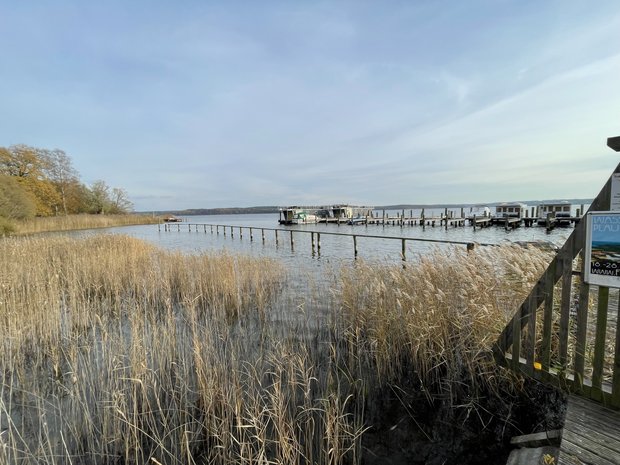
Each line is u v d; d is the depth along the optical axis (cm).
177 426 302
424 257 568
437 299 418
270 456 268
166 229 3834
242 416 287
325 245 1984
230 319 602
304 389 323
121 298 709
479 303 391
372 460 268
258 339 497
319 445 281
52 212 4475
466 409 324
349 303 518
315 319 573
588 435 183
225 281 726
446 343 390
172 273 847
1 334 432
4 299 545
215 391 315
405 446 283
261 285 767
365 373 398
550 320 235
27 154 4162
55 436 289
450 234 2628
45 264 831
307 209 6006
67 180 5072
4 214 2836
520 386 333
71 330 507
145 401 315
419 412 326
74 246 1165
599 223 199
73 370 367
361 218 4444
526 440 245
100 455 271
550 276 235
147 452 278
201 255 1026
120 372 367
